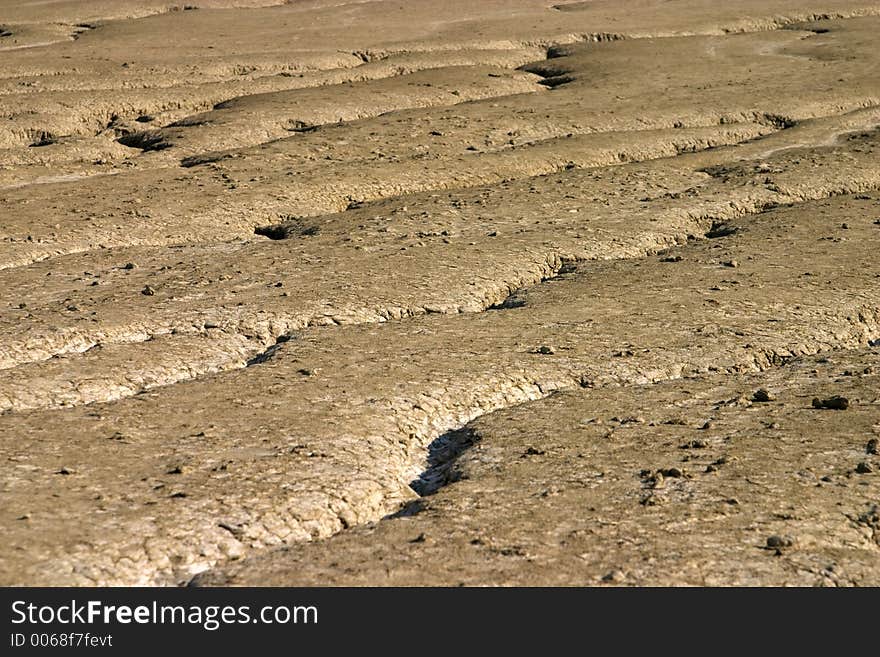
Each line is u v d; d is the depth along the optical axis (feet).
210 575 34.94
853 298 63.36
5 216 79.56
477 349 55.67
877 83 128.57
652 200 86.33
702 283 66.69
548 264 72.08
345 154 100.42
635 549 35.68
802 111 116.67
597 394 50.80
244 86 130.93
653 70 140.77
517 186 90.02
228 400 48.37
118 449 42.78
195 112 123.65
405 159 98.53
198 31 176.04
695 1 211.61
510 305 64.80
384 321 61.11
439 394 49.85
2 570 33.45
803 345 57.36
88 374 51.37
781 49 157.38
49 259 71.82
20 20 186.50
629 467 42.27
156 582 34.71
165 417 46.29
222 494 39.27
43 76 134.92
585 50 157.58
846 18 183.73
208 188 88.07
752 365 55.16
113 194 86.48
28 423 45.29
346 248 73.20
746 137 110.63
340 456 43.24
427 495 41.16
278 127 112.37
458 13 200.95
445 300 63.67
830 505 38.99
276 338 58.49
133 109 119.96
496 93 132.46
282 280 66.28
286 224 81.76
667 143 106.32
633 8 204.95
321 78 138.00
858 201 86.12
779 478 40.96
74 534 35.73
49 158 100.73
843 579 34.58
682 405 49.21
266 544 37.35
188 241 77.71
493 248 73.20
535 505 39.06
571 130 110.63
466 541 36.35
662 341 57.06
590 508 38.70
